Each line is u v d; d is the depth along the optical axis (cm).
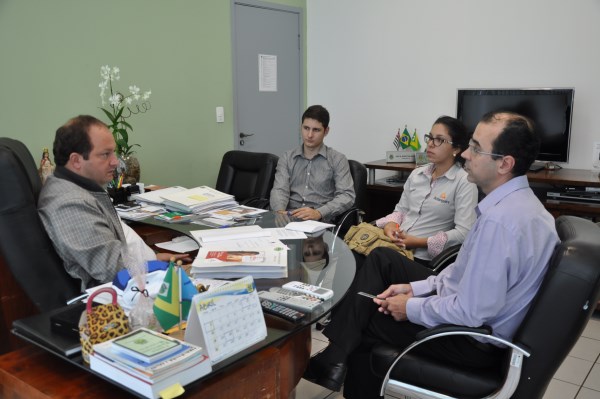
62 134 185
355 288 194
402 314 173
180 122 406
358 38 474
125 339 106
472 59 413
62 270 171
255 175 359
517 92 374
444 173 263
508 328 157
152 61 380
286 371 150
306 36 507
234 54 439
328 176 330
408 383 164
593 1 356
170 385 99
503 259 149
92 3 341
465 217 252
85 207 174
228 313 115
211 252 173
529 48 386
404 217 283
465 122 400
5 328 214
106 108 358
